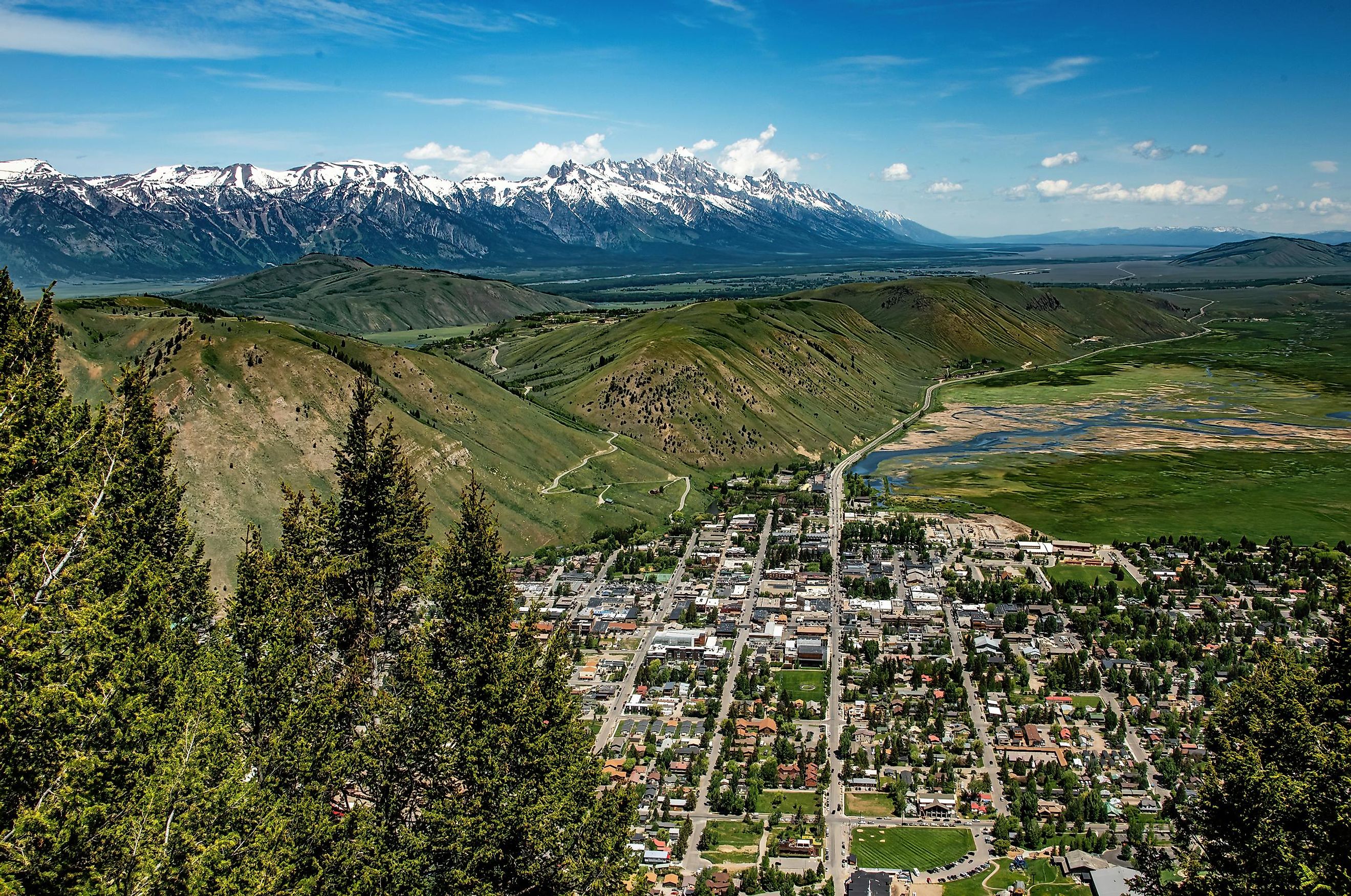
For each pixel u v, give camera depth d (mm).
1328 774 48938
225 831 49031
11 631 47156
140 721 49969
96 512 59531
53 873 41906
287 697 64000
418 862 55469
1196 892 51094
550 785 59188
